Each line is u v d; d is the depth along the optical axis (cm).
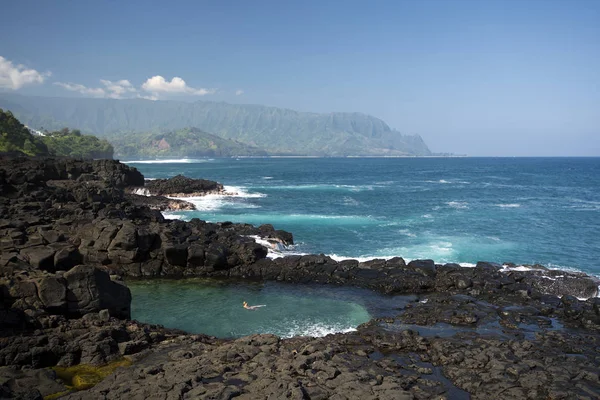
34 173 5581
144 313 2656
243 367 1738
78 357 1878
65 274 2227
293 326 2447
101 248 3434
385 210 6788
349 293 3017
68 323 2067
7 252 2830
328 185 11625
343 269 3353
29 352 1794
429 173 18412
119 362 1867
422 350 2016
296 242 4500
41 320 2011
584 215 6247
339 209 6912
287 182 12825
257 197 8438
